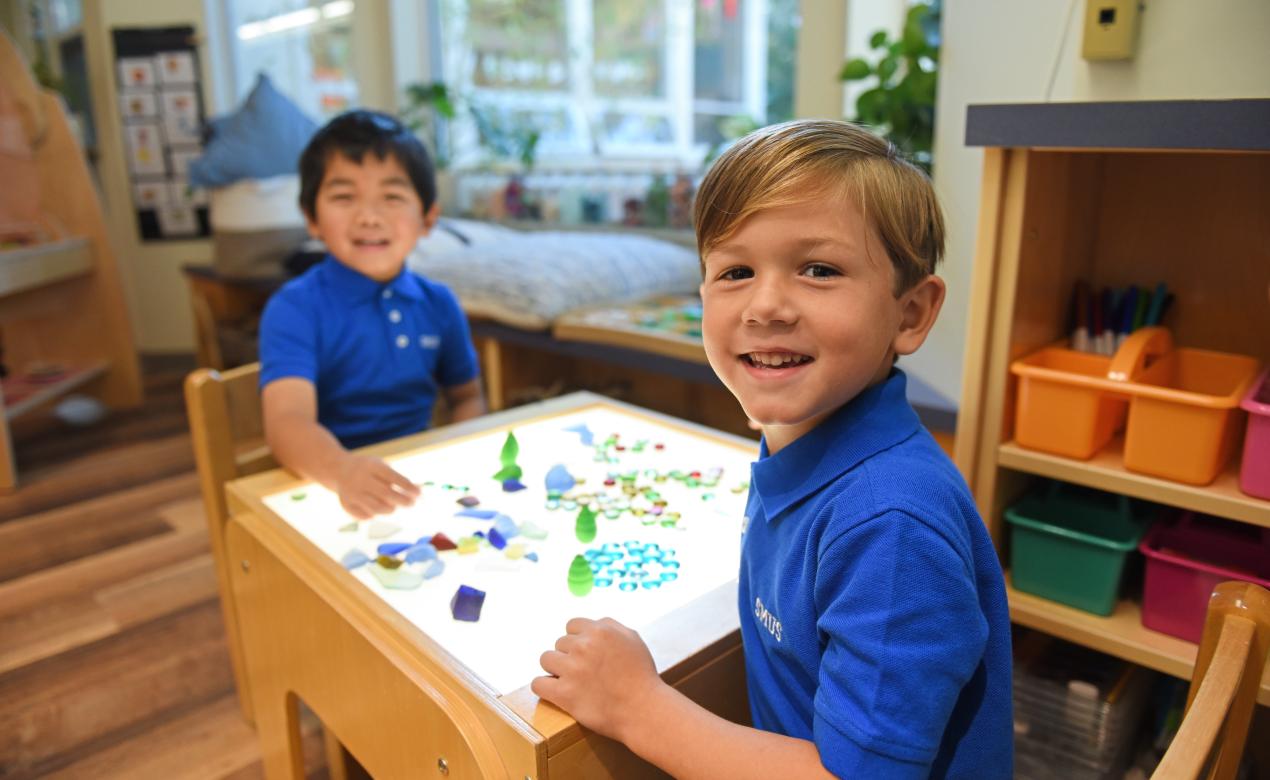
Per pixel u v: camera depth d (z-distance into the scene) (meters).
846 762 0.54
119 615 1.78
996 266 1.01
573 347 1.97
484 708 0.65
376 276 1.42
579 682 0.63
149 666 1.60
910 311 0.64
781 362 0.61
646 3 2.91
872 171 0.59
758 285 0.60
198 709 1.47
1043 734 1.13
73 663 1.61
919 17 1.73
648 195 2.87
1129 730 1.14
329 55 3.71
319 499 1.04
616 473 1.09
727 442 1.19
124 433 2.94
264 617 0.96
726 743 0.59
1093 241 1.21
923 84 1.69
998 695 0.64
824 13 2.19
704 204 0.62
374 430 1.46
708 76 2.79
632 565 0.85
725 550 0.89
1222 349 1.15
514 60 3.36
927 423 1.35
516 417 1.30
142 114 3.68
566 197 3.14
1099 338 1.13
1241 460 1.01
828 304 0.58
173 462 2.66
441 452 1.17
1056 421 1.01
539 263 2.23
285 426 1.18
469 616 0.76
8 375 3.05
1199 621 0.97
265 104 3.07
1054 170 1.05
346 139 1.35
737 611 0.76
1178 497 0.93
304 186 1.40
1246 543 1.03
